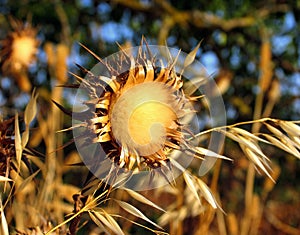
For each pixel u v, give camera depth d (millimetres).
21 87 626
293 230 778
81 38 1055
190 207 502
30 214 469
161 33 980
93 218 375
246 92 1072
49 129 537
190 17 1038
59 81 542
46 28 1068
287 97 1055
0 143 398
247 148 399
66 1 1078
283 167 1000
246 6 1083
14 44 615
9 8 1077
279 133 405
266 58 566
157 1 1023
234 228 569
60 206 495
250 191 570
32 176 403
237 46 1116
